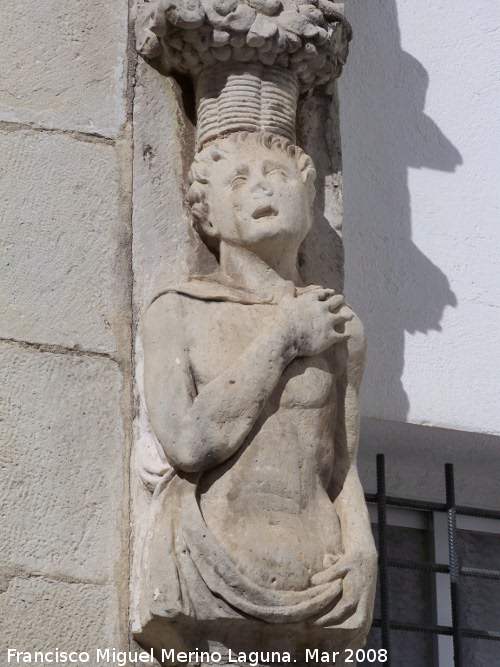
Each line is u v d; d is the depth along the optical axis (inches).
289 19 157.2
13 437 147.6
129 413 151.9
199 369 144.3
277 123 157.0
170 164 160.9
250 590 135.7
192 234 157.3
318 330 147.1
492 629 179.8
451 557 172.9
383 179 182.5
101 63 164.6
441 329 177.9
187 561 136.8
